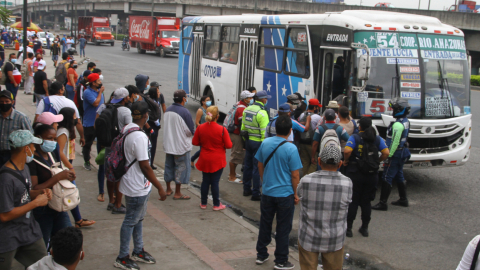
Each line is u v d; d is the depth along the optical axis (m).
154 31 43.69
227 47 13.32
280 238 4.77
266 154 4.75
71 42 40.06
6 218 3.39
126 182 4.50
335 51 8.78
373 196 6.03
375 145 6.00
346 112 7.26
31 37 40.84
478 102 19.09
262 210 4.86
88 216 6.08
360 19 8.31
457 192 8.20
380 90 7.96
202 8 56.91
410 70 8.11
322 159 3.92
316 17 9.20
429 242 5.98
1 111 5.22
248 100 8.20
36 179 3.96
